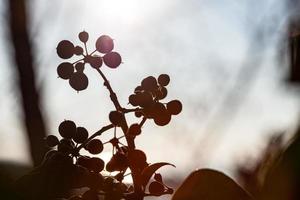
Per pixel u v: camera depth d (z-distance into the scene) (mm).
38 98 1468
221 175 208
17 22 1534
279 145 175
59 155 190
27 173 171
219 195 206
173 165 222
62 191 175
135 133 233
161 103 244
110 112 233
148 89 251
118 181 220
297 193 150
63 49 244
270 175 153
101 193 207
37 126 1417
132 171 224
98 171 217
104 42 247
